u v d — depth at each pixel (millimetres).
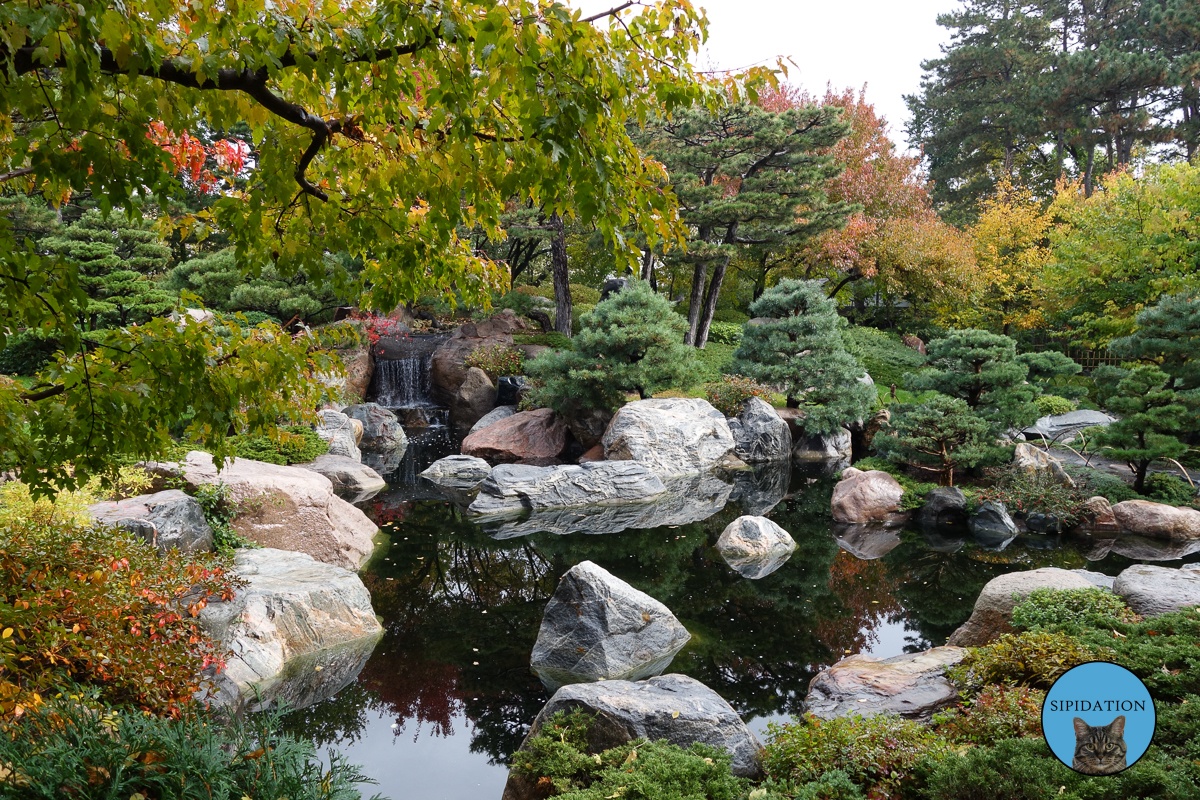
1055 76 39625
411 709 7633
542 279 43406
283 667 8109
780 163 26312
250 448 15711
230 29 2580
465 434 24844
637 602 9000
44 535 5484
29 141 2611
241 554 9891
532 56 2617
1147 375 15305
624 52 3113
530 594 10977
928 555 12977
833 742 5348
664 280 36438
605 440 19359
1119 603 6957
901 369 30156
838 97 34688
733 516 15477
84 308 2965
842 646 9281
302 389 3855
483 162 3293
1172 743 4551
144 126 2680
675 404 20188
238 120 3031
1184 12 35656
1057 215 34812
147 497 9453
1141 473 15562
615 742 5906
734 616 10258
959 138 47062
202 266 25781
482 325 29641
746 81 3330
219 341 3525
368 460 20719
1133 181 23062
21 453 2889
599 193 2926
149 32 2479
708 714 5996
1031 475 15375
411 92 2871
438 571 11844
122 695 4754
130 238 23000
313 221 3574
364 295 4109
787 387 22359
